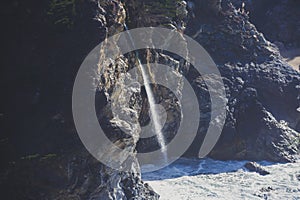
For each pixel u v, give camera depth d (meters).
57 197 166.12
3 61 176.25
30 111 172.25
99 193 170.62
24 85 174.75
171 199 196.75
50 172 165.38
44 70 175.75
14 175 164.88
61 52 176.25
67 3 178.88
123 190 179.75
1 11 177.00
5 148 167.25
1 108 172.50
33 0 179.38
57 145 167.50
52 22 177.88
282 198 199.50
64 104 171.88
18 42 177.38
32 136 169.00
